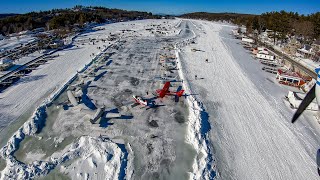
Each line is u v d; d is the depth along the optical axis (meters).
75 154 26.78
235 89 47.06
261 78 54.28
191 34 120.25
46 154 27.05
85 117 34.25
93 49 75.38
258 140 30.92
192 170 25.44
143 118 34.78
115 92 43.00
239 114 37.34
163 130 32.19
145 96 41.81
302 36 99.69
